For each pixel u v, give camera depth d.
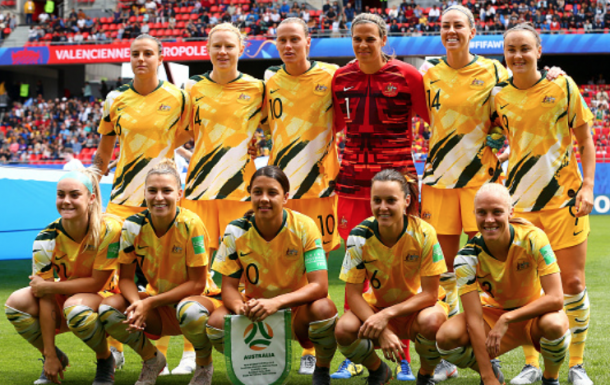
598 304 5.58
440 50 19.48
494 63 3.91
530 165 3.68
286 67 4.09
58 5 25.38
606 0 21.14
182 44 20.52
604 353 3.99
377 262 3.27
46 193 7.51
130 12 23.86
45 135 21.80
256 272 3.35
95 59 21.05
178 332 3.55
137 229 3.37
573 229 3.63
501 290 3.24
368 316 3.20
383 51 3.96
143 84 4.11
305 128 4.04
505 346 3.32
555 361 3.14
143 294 3.51
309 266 3.29
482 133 3.86
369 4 26.28
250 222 3.32
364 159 3.96
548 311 3.07
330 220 4.15
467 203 3.84
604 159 15.28
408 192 3.25
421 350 3.23
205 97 4.13
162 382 3.53
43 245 3.40
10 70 24.84
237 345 3.15
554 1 21.25
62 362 3.50
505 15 20.78
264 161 9.23
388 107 3.90
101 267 3.40
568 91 3.64
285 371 3.16
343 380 3.59
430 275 3.23
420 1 23.78
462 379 3.58
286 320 3.16
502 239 3.12
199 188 4.10
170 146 4.12
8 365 3.86
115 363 3.76
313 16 22.23
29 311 3.34
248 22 21.44
